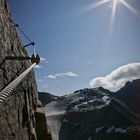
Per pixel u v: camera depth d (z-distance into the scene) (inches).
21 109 682.2
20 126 631.8
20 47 757.3
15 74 635.5
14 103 593.0
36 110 1083.9
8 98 532.4
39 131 1067.3
